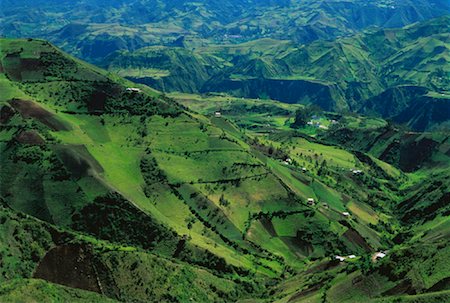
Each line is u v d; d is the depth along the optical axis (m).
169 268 174.50
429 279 139.12
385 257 160.00
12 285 140.88
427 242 182.88
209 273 183.12
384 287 146.25
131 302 158.25
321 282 166.12
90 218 191.75
